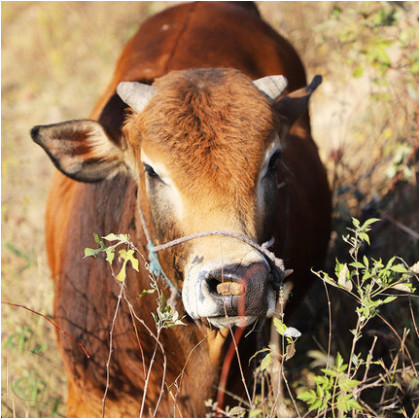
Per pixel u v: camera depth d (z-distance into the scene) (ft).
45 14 101.96
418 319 41.01
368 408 32.32
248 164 29.37
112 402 37.29
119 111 38.04
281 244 38.42
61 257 40.68
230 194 28.91
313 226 45.44
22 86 92.58
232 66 44.21
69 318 38.34
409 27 50.65
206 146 29.37
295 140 46.29
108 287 36.47
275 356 35.19
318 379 29.30
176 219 29.71
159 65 43.62
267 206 30.83
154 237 32.35
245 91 31.22
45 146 33.96
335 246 53.26
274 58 48.96
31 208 67.15
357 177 57.26
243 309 27.02
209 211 28.84
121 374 36.52
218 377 35.24
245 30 49.26
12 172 72.43
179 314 33.88
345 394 29.12
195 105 30.45
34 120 81.66
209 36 46.75
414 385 32.45
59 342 39.63
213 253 28.07
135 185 35.88
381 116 60.70
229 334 33.71
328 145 63.93
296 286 43.62
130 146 33.81
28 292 53.42
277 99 35.22
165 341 35.19
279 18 77.25
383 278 29.17
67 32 100.37
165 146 29.76
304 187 44.88
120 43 91.20
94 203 38.91
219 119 30.01
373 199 53.21
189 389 35.73
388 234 49.96
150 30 50.06
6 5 111.34
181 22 48.91
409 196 51.72
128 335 35.88
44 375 45.75
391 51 64.85
